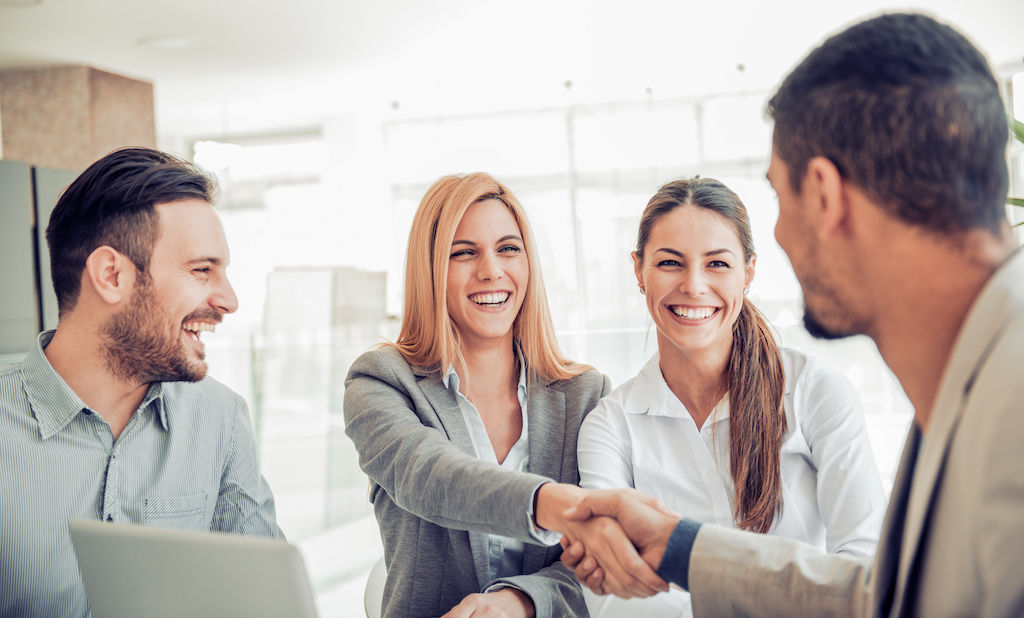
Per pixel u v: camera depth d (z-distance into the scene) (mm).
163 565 820
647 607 1303
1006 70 7500
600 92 8469
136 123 7109
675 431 1419
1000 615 560
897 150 653
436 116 9102
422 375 1369
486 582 1276
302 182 9531
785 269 7285
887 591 726
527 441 1406
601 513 1014
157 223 1119
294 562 764
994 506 564
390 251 9266
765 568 860
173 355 1153
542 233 8828
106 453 1184
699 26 6406
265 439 4941
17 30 5703
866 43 684
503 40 6598
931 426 647
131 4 5336
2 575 1104
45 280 4379
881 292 698
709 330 1353
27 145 6625
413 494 1191
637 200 8656
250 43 6395
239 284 9516
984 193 648
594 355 5723
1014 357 580
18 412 1130
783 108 737
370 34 6309
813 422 1358
